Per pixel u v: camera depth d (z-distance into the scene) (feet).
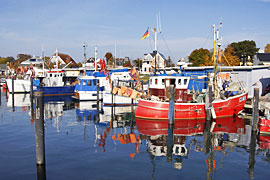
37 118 29.07
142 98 67.26
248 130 50.16
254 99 47.73
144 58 244.42
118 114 71.77
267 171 29.14
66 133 47.83
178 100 62.64
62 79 142.82
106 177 27.20
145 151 36.58
